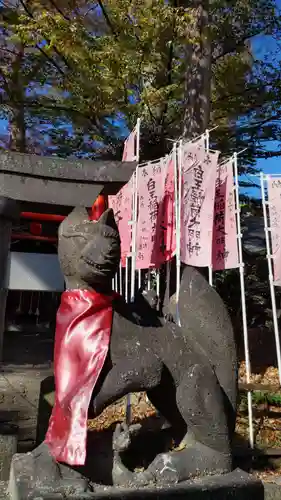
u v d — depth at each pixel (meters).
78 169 3.49
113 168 3.54
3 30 9.96
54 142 12.10
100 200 4.22
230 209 5.12
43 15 7.72
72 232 3.31
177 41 8.80
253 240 10.85
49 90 11.12
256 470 4.99
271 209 5.36
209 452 3.26
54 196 3.49
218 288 9.84
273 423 6.15
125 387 3.09
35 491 2.79
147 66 9.28
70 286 3.35
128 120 9.59
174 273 4.54
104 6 9.27
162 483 3.05
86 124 10.70
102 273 3.20
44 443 3.06
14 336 14.32
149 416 5.75
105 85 8.88
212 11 9.77
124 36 8.55
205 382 3.31
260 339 10.27
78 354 3.10
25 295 15.11
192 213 4.67
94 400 3.04
